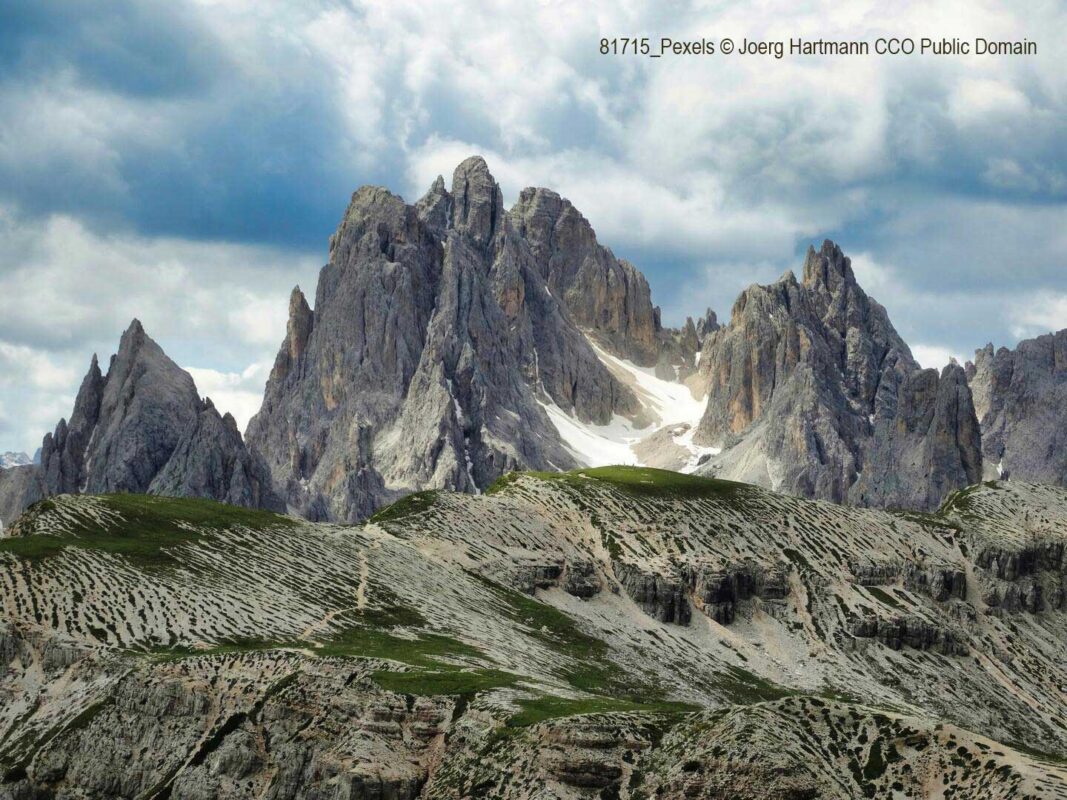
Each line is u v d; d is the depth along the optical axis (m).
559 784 180.38
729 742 176.00
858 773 172.62
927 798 167.38
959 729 174.50
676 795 173.62
